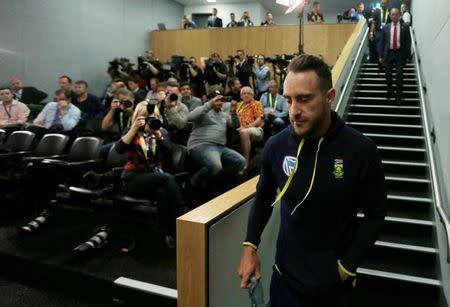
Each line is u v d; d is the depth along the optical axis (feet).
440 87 10.67
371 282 7.98
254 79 22.95
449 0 10.41
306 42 29.66
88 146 10.50
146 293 6.92
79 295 7.69
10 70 21.58
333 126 3.40
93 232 9.77
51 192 10.61
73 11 25.94
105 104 18.01
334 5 41.81
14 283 8.21
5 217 10.98
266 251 6.64
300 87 3.19
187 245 4.77
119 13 30.37
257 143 13.78
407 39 16.65
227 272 5.38
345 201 3.34
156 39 33.83
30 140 12.20
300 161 3.46
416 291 7.70
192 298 4.80
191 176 10.84
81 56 26.76
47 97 23.50
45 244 9.03
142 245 9.14
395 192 11.06
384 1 23.99
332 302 3.40
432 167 9.22
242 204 5.81
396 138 13.74
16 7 21.81
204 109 11.17
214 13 33.47
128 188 8.77
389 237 9.27
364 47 22.98
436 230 8.41
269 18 32.27
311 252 3.51
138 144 8.75
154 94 17.25
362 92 18.61
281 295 3.67
